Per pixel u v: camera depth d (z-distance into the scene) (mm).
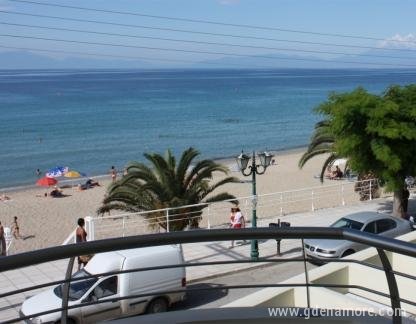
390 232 18719
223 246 19766
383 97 22312
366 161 22422
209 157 63375
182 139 77312
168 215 21547
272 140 76875
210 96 160000
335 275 8688
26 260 2760
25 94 167000
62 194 44031
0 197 43281
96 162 61188
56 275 16828
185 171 23547
